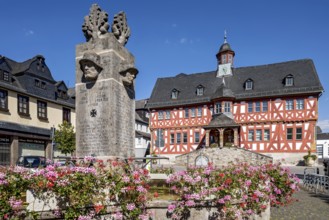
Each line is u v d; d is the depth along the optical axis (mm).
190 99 35219
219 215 6082
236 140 29406
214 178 6121
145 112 51062
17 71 26453
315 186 13125
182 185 5879
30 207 4406
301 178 17531
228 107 31984
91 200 4895
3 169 4465
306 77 30922
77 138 10039
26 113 25812
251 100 31922
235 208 6184
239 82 34656
